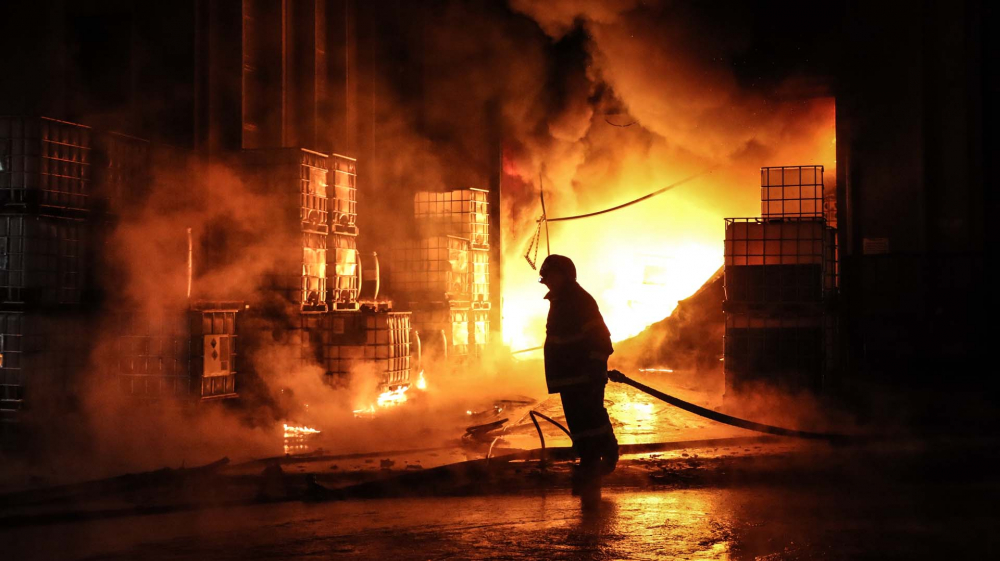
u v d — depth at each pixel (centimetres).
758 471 662
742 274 1029
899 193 1225
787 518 485
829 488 592
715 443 802
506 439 844
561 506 531
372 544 430
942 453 745
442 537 443
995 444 793
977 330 1169
